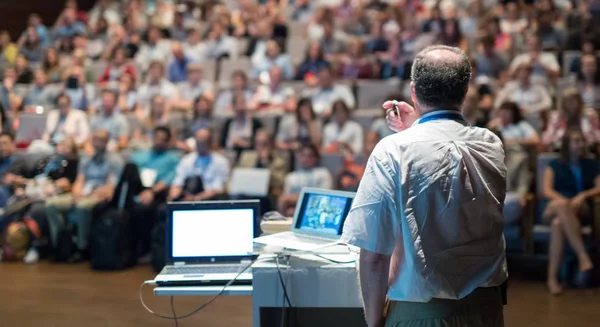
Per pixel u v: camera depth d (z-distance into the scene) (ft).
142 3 32.63
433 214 5.24
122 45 27.27
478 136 5.49
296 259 7.13
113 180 18.58
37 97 24.22
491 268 5.38
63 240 17.61
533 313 12.51
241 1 30.91
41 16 34.06
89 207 17.67
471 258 5.31
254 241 7.35
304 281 6.90
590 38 22.94
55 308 13.20
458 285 5.26
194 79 23.06
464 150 5.32
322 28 26.50
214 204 8.14
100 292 14.42
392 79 21.89
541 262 15.75
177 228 8.07
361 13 27.32
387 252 5.30
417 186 5.24
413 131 5.43
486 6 28.07
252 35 27.14
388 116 6.58
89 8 35.81
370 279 5.36
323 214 7.61
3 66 27.76
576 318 12.14
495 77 21.98
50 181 18.37
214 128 20.01
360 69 22.66
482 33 24.22
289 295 6.93
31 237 18.11
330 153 17.66
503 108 17.48
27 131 22.00
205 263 8.02
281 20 26.96
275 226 8.36
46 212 17.74
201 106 20.01
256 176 16.84
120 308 13.12
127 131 21.34
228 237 8.09
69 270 16.70
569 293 13.92
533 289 14.25
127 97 23.15
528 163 16.05
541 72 21.61
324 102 21.02
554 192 14.99
